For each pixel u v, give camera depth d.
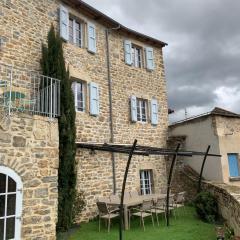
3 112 6.00
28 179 6.14
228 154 12.62
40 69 9.26
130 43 12.97
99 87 11.27
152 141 13.13
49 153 6.59
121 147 8.99
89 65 11.05
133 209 9.94
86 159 10.19
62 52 9.06
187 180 12.62
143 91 13.17
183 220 9.84
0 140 5.84
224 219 9.17
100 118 11.05
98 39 11.73
